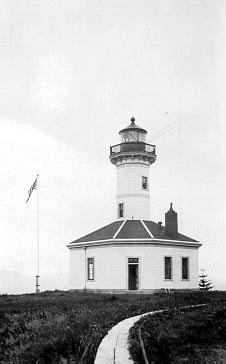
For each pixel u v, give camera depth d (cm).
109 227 5244
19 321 2088
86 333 1755
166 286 4809
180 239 5053
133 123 5719
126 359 1434
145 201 5309
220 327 2150
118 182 5400
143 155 5288
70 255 5328
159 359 1505
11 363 1324
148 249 4747
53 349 1459
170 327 2075
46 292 5262
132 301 3306
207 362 1597
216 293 4144
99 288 4850
